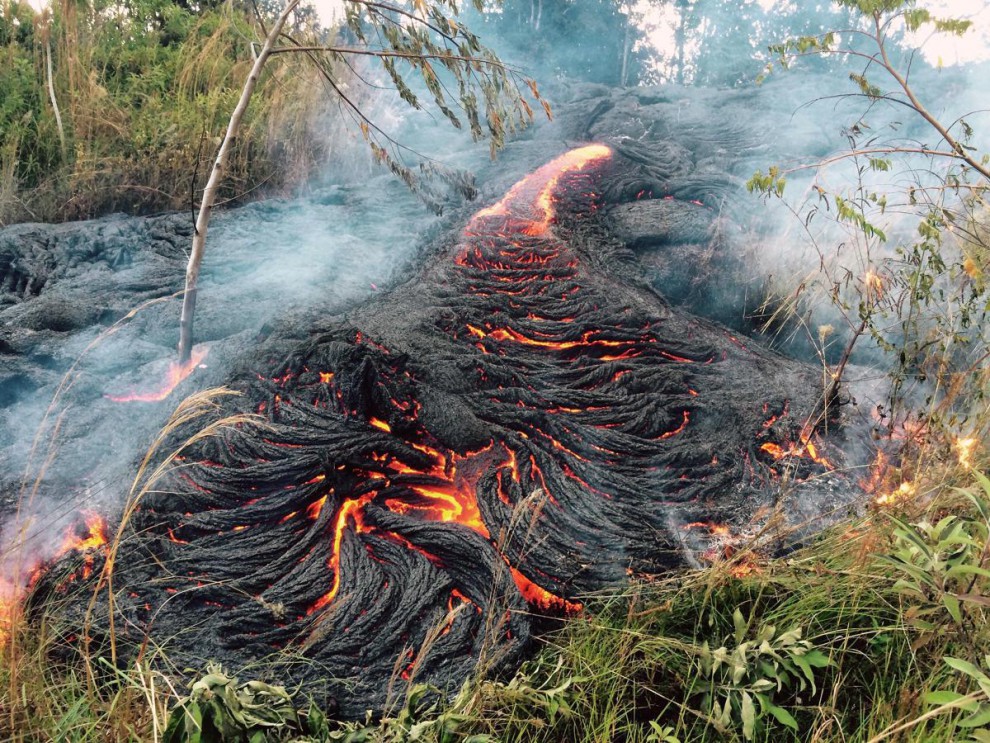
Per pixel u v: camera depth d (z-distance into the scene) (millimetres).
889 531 2215
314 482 2664
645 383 3396
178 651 2082
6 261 4496
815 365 3963
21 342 3508
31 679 1923
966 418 2648
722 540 2539
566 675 2068
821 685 2010
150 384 3309
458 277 4164
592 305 3969
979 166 2480
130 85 6508
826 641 2098
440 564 2449
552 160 6004
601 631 2174
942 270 2678
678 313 4223
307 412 2959
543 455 2869
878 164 2641
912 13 2348
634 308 3951
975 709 1587
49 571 2311
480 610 2285
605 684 2023
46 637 2076
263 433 2836
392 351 3289
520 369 3426
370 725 1921
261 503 2578
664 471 2863
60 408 3082
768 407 3244
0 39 6598
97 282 4266
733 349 3867
